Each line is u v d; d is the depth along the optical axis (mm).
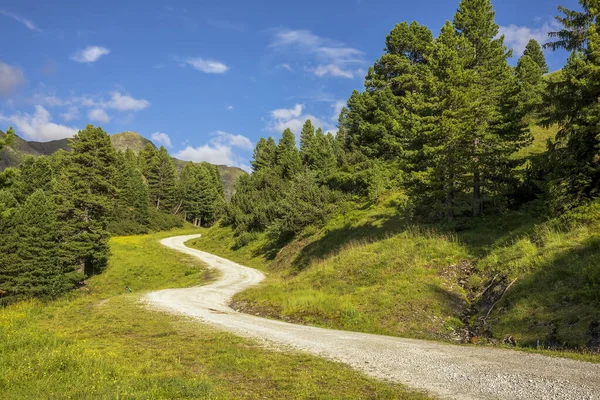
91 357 8602
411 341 12000
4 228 37969
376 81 54625
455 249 20781
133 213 88562
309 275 24594
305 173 56531
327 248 35000
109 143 47844
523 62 51719
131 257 51469
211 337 12336
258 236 57000
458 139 23766
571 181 17172
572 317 10742
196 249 64375
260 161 105125
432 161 24609
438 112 24906
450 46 25547
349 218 38719
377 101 52094
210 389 6750
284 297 20141
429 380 7512
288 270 37750
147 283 42562
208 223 116812
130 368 8172
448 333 13086
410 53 55812
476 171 24766
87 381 6781
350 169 49031
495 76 28641
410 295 16312
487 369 8047
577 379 6977
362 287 19531
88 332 13188
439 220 26938
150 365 8648
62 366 7645
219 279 36469
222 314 18172
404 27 54750
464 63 25734
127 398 5836
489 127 25609
